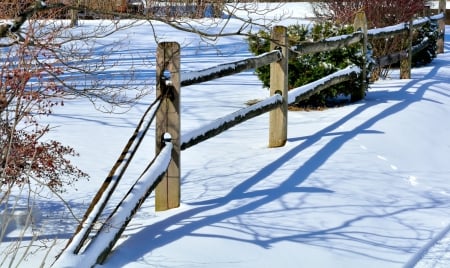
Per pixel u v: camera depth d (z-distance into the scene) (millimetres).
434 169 6590
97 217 3762
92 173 5848
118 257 3930
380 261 4328
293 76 8859
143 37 16266
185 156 6418
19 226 4465
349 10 13648
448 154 7234
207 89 10242
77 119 7816
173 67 4785
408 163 6590
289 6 26219
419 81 11594
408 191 5750
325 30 9422
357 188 5586
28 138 4664
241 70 5926
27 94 4277
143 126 4496
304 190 5391
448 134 8039
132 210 4016
